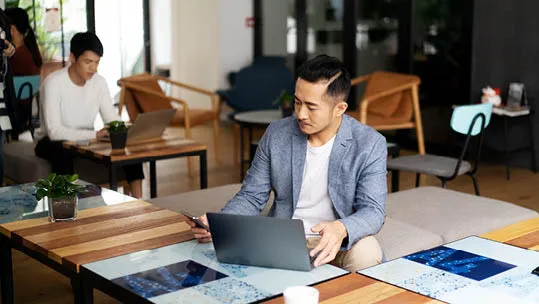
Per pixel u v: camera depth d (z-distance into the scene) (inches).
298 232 75.1
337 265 90.9
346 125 91.8
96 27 261.7
